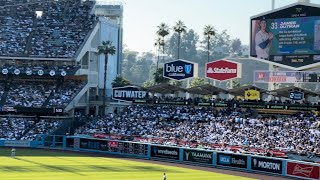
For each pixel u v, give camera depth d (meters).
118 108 113.75
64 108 96.00
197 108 92.00
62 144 87.56
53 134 90.31
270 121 79.75
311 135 72.75
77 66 104.94
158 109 94.50
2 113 95.31
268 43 81.69
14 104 97.88
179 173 62.56
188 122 87.12
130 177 57.44
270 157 64.94
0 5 115.44
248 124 80.75
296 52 79.12
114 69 131.00
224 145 74.62
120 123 91.62
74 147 85.44
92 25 113.69
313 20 77.31
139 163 71.19
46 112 94.69
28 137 89.44
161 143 80.00
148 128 87.81
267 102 83.06
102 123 92.75
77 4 118.25
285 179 60.88
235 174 63.75
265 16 81.88
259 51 82.56
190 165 70.88
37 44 107.56
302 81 79.06
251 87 84.75
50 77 105.44
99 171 61.59
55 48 106.75
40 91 102.19
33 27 111.94
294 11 79.12
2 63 105.69
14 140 87.12
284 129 76.31
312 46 77.62
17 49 105.94
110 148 81.56
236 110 88.56
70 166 65.00
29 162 67.31
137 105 97.88
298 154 66.88
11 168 60.94
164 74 93.31
